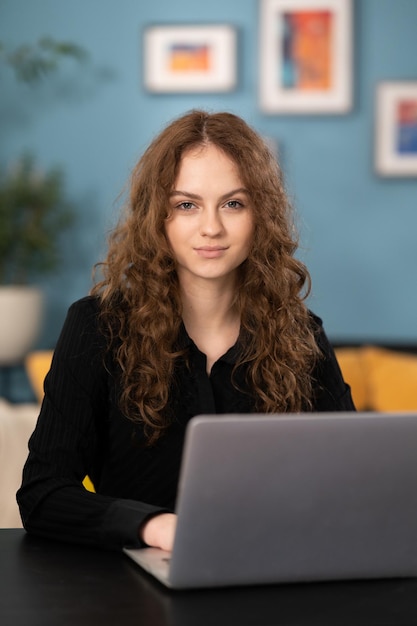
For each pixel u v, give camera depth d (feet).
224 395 6.77
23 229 19.36
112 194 20.31
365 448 4.61
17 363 19.12
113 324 6.63
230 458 4.47
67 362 6.49
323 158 20.25
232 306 6.83
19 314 18.75
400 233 20.42
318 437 4.54
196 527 4.57
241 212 6.31
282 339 6.77
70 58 20.16
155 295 6.55
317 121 20.18
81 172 20.35
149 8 20.06
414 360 16.12
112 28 20.07
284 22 19.89
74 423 6.39
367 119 20.17
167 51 19.99
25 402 20.38
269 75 19.98
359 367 16.07
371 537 4.83
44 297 19.53
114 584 4.79
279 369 6.74
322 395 7.14
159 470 6.63
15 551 5.44
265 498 4.58
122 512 5.49
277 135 20.22
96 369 6.53
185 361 6.64
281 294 6.76
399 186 20.34
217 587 4.74
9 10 20.03
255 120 20.16
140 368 6.52
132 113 20.21
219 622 4.26
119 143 20.26
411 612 4.42
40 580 4.86
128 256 6.69
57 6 20.03
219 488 4.51
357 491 4.70
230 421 4.42
